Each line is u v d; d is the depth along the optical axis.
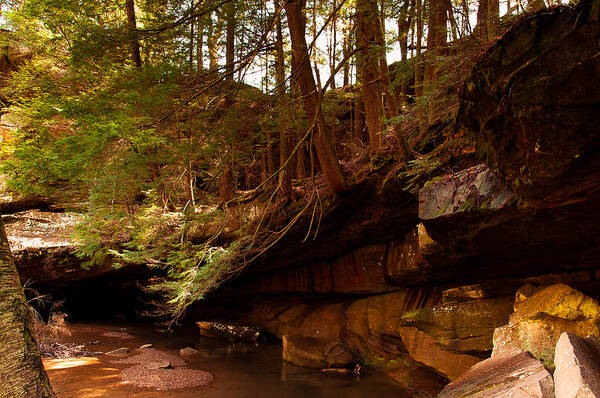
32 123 5.64
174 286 6.71
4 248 2.95
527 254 5.35
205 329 13.72
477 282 7.38
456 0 5.32
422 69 8.37
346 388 7.80
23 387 2.43
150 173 7.47
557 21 2.52
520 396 3.06
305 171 13.12
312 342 10.15
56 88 5.94
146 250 7.75
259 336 12.81
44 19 6.93
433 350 7.25
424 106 6.01
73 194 7.68
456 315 6.91
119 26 6.37
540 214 4.04
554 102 2.66
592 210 3.59
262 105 7.80
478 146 4.02
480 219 4.79
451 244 5.83
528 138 3.09
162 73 5.80
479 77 3.23
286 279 13.85
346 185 8.66
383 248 10.09
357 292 11.04
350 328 10.32
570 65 2.45
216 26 7.38
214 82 7.02
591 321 4.60
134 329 14.99
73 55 5.96
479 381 4.14
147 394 7.25
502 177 3.94
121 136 4.89
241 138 8.34
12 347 2.53
